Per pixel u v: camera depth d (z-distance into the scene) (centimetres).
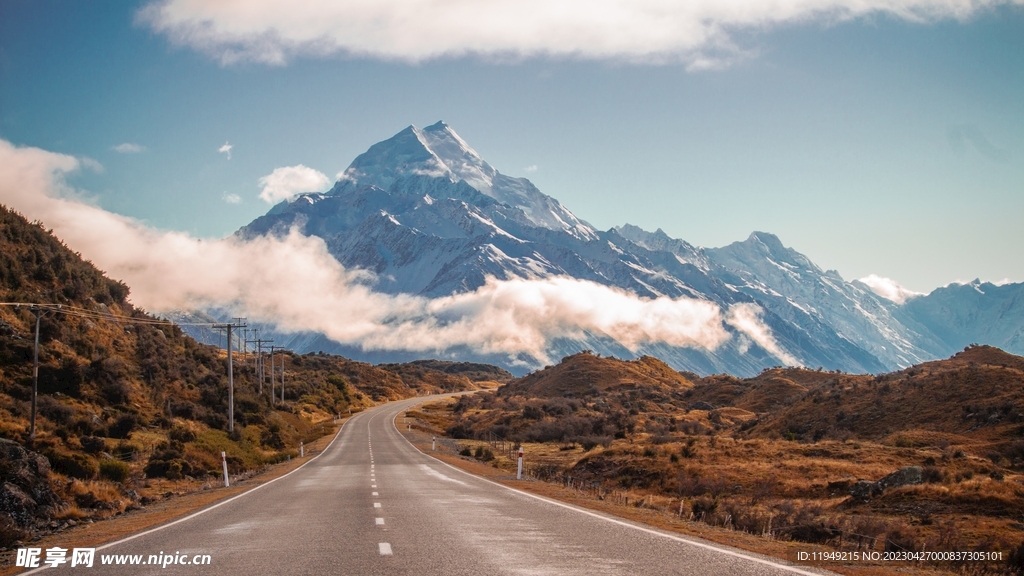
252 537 1594
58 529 2181
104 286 8156
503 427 10181
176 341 9000
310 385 14975
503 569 1199
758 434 8012
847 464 4606
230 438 6419
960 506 3244
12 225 7394
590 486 4162
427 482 3328
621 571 1185
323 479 3662
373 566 1226
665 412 11800
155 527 1861
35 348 4528
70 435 4800
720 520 2555
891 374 8425
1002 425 5806
